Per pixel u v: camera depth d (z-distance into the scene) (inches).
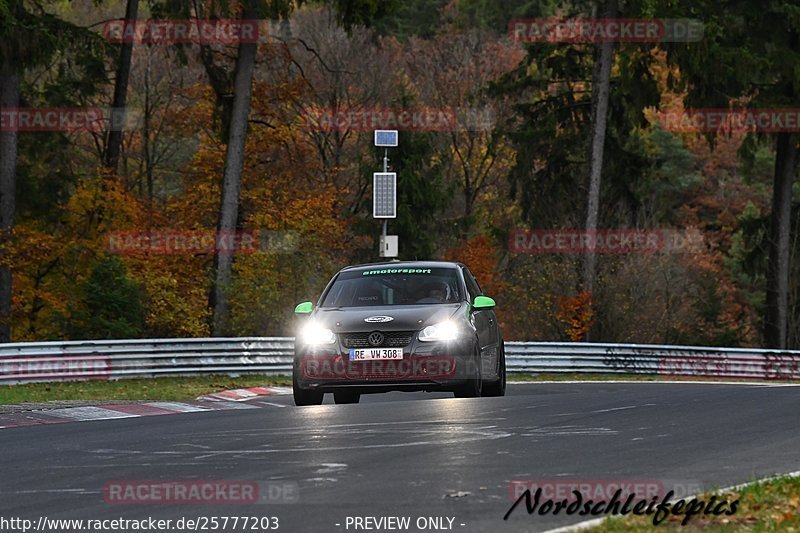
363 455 1752.0
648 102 6771.7
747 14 6811.0
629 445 1844.2
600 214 7839.6
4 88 5964.6
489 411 2347.4
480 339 2689.5
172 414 2596.0
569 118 7706.7
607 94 6825.8
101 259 5585.6
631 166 7864.2
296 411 2465.6
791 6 6545.3
